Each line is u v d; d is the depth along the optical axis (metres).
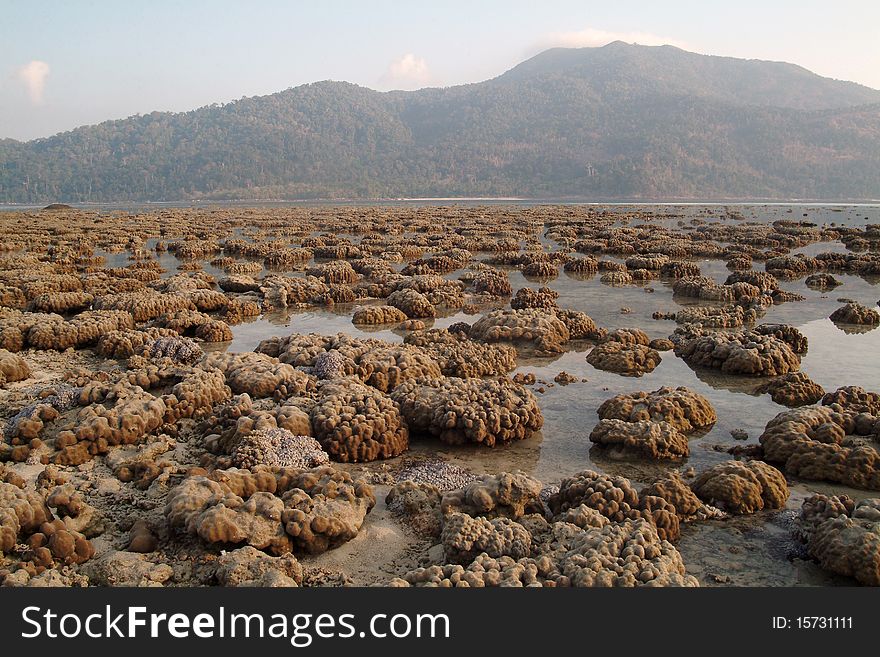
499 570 7.14
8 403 12.41
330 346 15.83
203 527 7.62
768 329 17.67
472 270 32.75
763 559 7.90
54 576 7.04
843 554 7.47
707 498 9.22
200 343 18.30
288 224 60.91
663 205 116.44
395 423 11.12
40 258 34.25
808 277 28.75
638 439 10.79
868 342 18.39
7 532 7.51
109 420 10.77
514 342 17.70
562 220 64.50
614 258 37.84
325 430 10.80
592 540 7.49
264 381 13.10
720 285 26.52
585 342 18.47
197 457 10.57
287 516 7.94
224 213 84.56
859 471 9.76
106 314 18.88
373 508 8.94
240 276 26.98
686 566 7.73
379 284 26.91
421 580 7.07
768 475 9.39
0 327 17.39
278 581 6.88
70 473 9.89
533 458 10.80
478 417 11.20
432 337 17.33
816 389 13.54
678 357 16.91
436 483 9.75
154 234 51.56
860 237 45.12
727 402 13.51
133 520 8.49
